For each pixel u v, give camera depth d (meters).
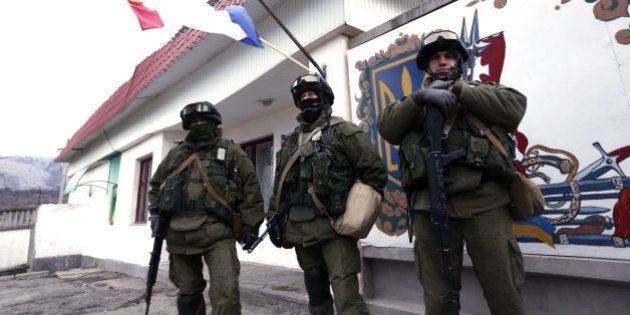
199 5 3.16
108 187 8.84
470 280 2.33
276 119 5.77
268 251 5.58
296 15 3.81
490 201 1.45
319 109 2.12
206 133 2.47
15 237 10.47
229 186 2.36
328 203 1.86
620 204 1.76
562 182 1.96
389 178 2.78
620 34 1.82
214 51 5.09
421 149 1.55
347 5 3.24
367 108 3.02
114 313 3.97
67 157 12.22
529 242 2.06
